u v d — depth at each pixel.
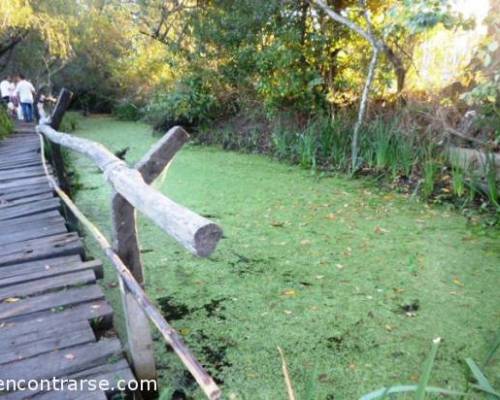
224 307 2.37
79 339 1.79
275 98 6.24
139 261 1.62
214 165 5.89
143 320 1.61
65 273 2.41
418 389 0.94
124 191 1.33
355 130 4.89
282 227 3.55
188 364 1.04
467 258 2.86
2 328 1.88
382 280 2.61
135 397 1.57
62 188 4.51
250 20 6.25
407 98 4.89
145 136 8.99
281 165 5.75
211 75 7.36
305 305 2.37
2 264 2.57
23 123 10.30
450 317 2.20
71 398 1.47
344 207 3.99
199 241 0.86
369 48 5.43
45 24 9.91
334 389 1.74
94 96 15.27
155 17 8.29
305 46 5.79
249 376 1.83
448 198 3.96
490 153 3.74
